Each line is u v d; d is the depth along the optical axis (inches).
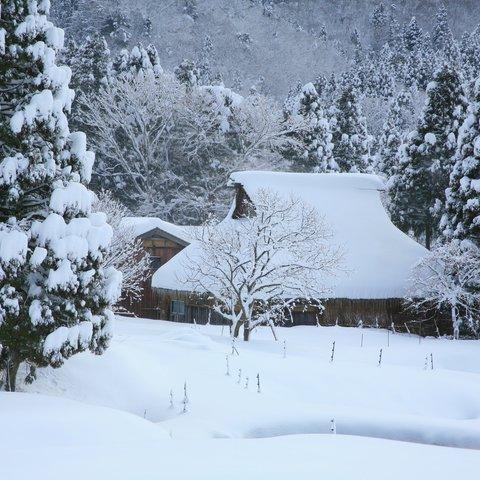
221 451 433.4
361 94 4960.6
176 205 2898.6
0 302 640.4
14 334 653.9
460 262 1555.1
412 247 1753.2
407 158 2400.3
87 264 669.3
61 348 651.5
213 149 2972.4
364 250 1686.8
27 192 704.4
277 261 1389.0
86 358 792.3
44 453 415.5
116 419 557.0
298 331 1488.7
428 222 2374.5
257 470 362.9
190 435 613.3
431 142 2319.1
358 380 894.4
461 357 1205.1
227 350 1032.8
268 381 868.0
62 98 738.8
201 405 728.3
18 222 693.3
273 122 2906.0
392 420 695.1
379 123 4682.6
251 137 2935.5
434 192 2326.5
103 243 674.2
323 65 6599.4
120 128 3006.9
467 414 802.8
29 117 684.1
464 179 1729.8
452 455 433.7
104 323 705.0
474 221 1656.0
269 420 682.2
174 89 2923.2
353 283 1603.1
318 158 3036.4
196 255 1653.5
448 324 1632.6
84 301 670.5
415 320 1626.5
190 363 908.0
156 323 1579.7
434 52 7071.9
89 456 404.8
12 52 708.0
